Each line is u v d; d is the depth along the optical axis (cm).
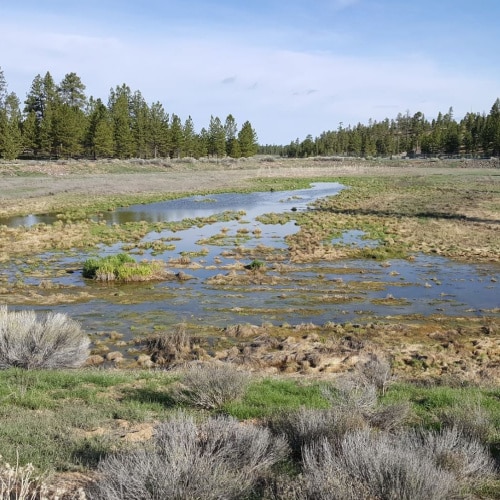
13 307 1973
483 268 2717
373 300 2105
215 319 1844
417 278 2491
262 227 4144
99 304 2028
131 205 5656
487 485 559
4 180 6638
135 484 452
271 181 8806
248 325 1716
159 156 12144
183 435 558
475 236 3628
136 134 10494
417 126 17738
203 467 480
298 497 460
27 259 2864
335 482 451
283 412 750
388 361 1380
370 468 480
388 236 3644
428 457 536
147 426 758
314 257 2934
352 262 2852
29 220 4403
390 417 757
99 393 982
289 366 1341
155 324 1777
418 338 1641
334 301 2088
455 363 1391
